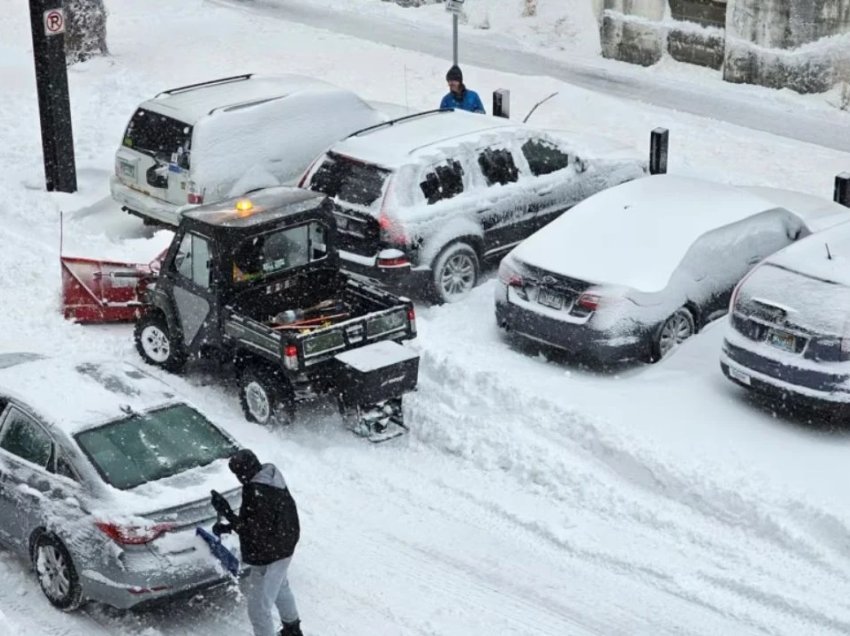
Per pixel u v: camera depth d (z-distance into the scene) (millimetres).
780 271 15062
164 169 20594
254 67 31656
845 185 20172
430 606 12242
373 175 18469
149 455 12281
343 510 13930
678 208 17500
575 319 16078
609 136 26344
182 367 17047
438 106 28484
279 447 15148
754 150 25359
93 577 11609
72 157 23594
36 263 20453
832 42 28844
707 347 16359
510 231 19344
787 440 14375
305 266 16078
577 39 34531
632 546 12992
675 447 14266
